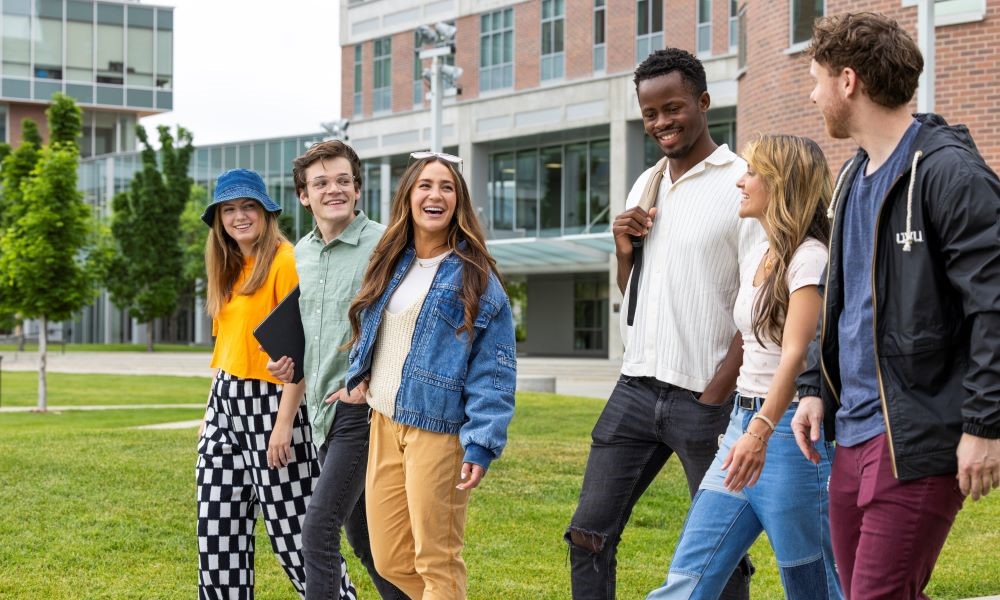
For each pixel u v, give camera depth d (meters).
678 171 4.23
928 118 3.00
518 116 39.12
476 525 7.33
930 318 2.85
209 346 59.28
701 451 4.04
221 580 4.65
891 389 2.90
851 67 3.00
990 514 7.62
